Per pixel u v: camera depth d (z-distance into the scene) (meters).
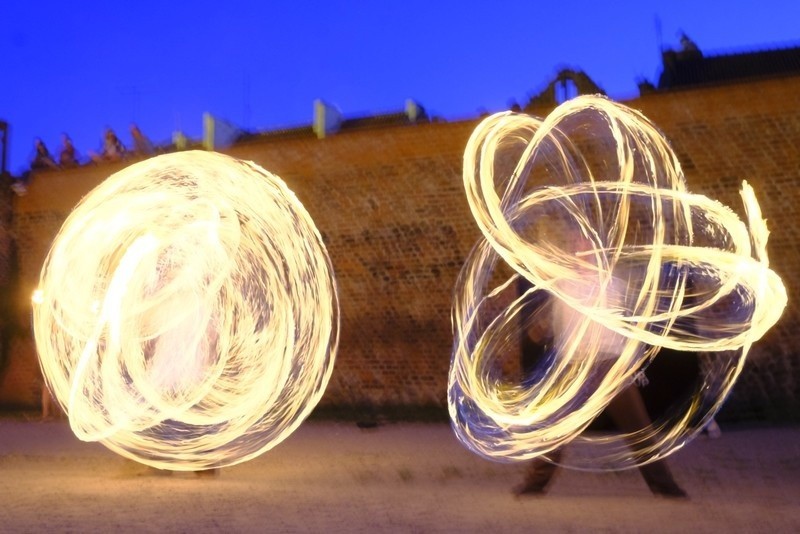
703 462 9.64
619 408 7.43
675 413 9.44
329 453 11.06
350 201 17.80
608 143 10.34
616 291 7.48
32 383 20.02
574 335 7.40
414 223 17.36
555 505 7.08
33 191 20.52
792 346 14.55
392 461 10.23
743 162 15.17
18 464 10.34
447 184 17.20
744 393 14.48
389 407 17.14
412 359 17.16
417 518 6.48
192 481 8.70
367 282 17.56
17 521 6.37
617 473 8.65
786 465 9.41
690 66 25.11
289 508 6.95
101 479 8.95
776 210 14.95
